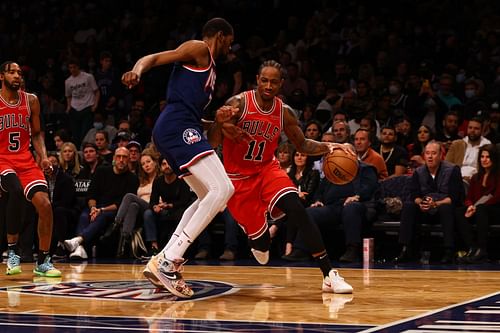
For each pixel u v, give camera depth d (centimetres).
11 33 1692
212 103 1180
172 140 473
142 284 572
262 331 343
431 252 897
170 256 475
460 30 1328
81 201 967
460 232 825
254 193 512
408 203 834
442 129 1050
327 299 473
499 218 820
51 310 420
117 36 1536
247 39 1470
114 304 448
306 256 848
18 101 643
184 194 908
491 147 824
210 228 906
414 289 533
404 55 1233
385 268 743
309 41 1337
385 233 908
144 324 367
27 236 879
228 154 512
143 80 1324
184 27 1480
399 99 1104
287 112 512
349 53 1280
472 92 1081
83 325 364
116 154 936
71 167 1017
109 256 964
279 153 928
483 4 1347
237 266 780
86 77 1259
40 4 1706
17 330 348
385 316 392
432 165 848
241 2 1536
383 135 932
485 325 357
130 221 900
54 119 1287
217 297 486
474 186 839
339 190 869
